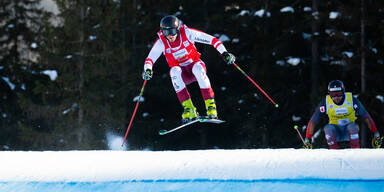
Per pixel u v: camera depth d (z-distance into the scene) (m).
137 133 43.12
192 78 12.24
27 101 36.59
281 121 39.25
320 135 31.64
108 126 36.69
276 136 39.06
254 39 38.88
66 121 36.41
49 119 39.19
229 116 40.62
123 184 7.48
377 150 8.04
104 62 37.06
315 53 36.59
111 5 35.69
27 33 50.44
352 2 33.00
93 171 7.71
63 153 8.53
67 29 35.00
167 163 7.74
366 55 30.84
